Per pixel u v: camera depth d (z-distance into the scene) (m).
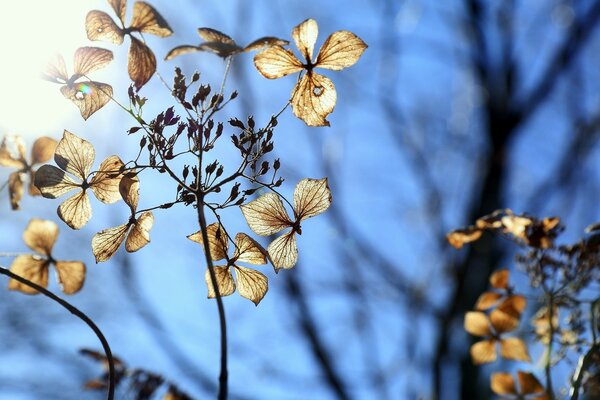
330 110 0.52
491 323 0.63
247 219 0.52
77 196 0.52
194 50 0.50
